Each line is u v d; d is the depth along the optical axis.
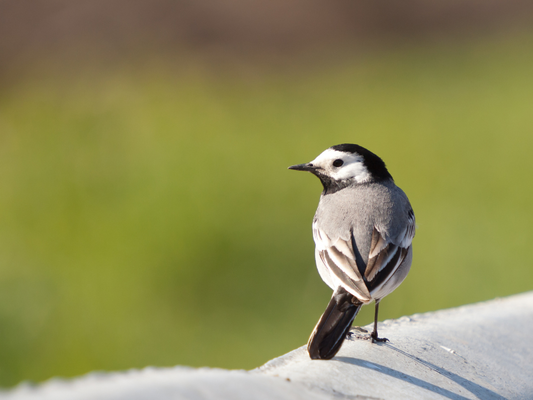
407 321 6.50
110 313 11.09
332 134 18.80
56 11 30.56
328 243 6.43
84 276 12.02
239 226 13.15
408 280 12.13
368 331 6.05
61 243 13.17
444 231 13.23
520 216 13.38
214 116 20.58
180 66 26.84
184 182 15.13
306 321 10.86
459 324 6.25
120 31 29.94
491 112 19.38
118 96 22.28
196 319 11.02
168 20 30.64
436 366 5.14
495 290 11.45
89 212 14.12
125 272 11.91
